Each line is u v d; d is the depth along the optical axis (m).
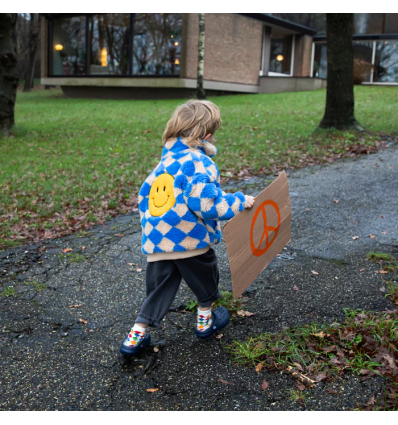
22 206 5.64
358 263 3.79
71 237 4.70
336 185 6.30
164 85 21.77
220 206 2.22
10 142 10.38
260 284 3.49
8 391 2.38
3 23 10.77
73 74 24.92
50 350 2.73
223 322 2.79
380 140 9.34
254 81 24.03
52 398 2.33
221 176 6.99
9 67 11.11
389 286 3.34
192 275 2.48
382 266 3.70
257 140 9.70
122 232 4.82
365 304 3.11
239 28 22.61
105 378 2.47
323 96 18.50
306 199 5.72
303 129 10.89
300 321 2.95
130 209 5.68
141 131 11.87
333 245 4.21
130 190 6.46
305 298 3.25
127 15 22.45
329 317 2.97
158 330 2.94
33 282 3.64
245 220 2.52
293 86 23.30
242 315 3.05
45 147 9.87
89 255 4.20
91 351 2.72
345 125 10.05
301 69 25.98
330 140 9.38
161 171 2.42
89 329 2.97
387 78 24.75
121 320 3.08
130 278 3.73
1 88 11.05
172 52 21.53
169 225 2.34
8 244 4.47
